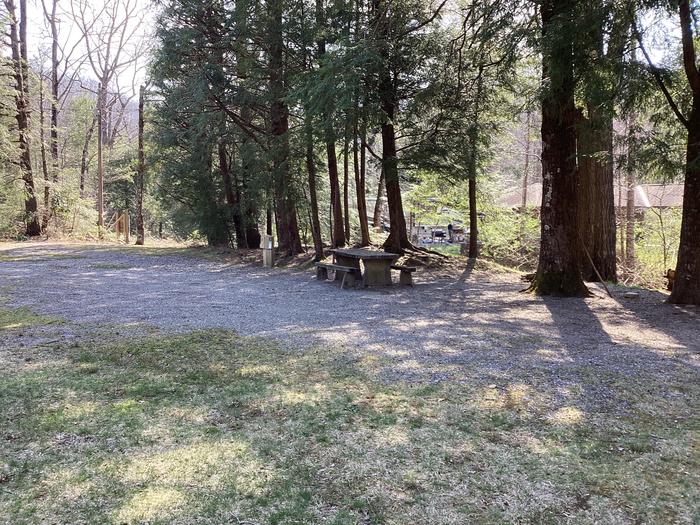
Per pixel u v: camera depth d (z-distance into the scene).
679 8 6.29
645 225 18.86
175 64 13.27
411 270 9.85
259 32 12.18
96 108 31.23
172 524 2.20
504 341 5.50
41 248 16.42
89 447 2.94
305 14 11.95
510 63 7.82
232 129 15.67
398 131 13.62
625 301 8.15
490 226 20.72
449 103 11.10
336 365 4.56
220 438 3.08
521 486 2.54
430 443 3.02
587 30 6.38
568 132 8.43
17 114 19.36
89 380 4.11
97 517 2.25
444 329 6.07
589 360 4.77
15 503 2.35
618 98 6.89
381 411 3.51
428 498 2.43
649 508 2.34
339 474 2.65
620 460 2.81
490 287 9.90
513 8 7.42
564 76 6.89
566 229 8.66
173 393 3.85
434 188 18.83
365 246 15.05
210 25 12.74
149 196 24.95
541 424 3.30
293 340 5.46
